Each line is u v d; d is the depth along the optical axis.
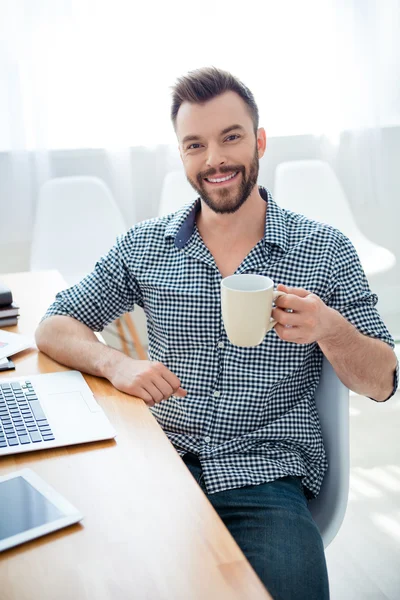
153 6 2.95
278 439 1.29
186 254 1.37
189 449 1.30
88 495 0.87
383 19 3.26
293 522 1.15
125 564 0.73
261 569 1.07
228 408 1.31
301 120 3.29
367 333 1.30
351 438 2.50
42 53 2.86
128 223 3.13
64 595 0.69
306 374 1.34
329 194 3.20
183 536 0.78
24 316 1.56
